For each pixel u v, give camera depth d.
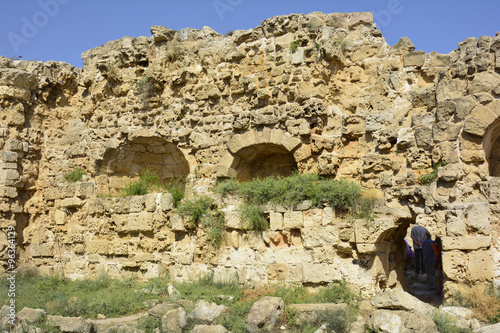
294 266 13.86
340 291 13.05
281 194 14.52
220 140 16.88
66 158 20.61
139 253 17.73
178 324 11.73
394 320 10.24
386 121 14.68
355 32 15.66
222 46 17.36
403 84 14.86
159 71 18.11
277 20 16.00
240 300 13.20
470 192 12.89
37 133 20.92
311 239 13.71
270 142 15.75
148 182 19.12
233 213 15.05
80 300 14.34
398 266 15.06
